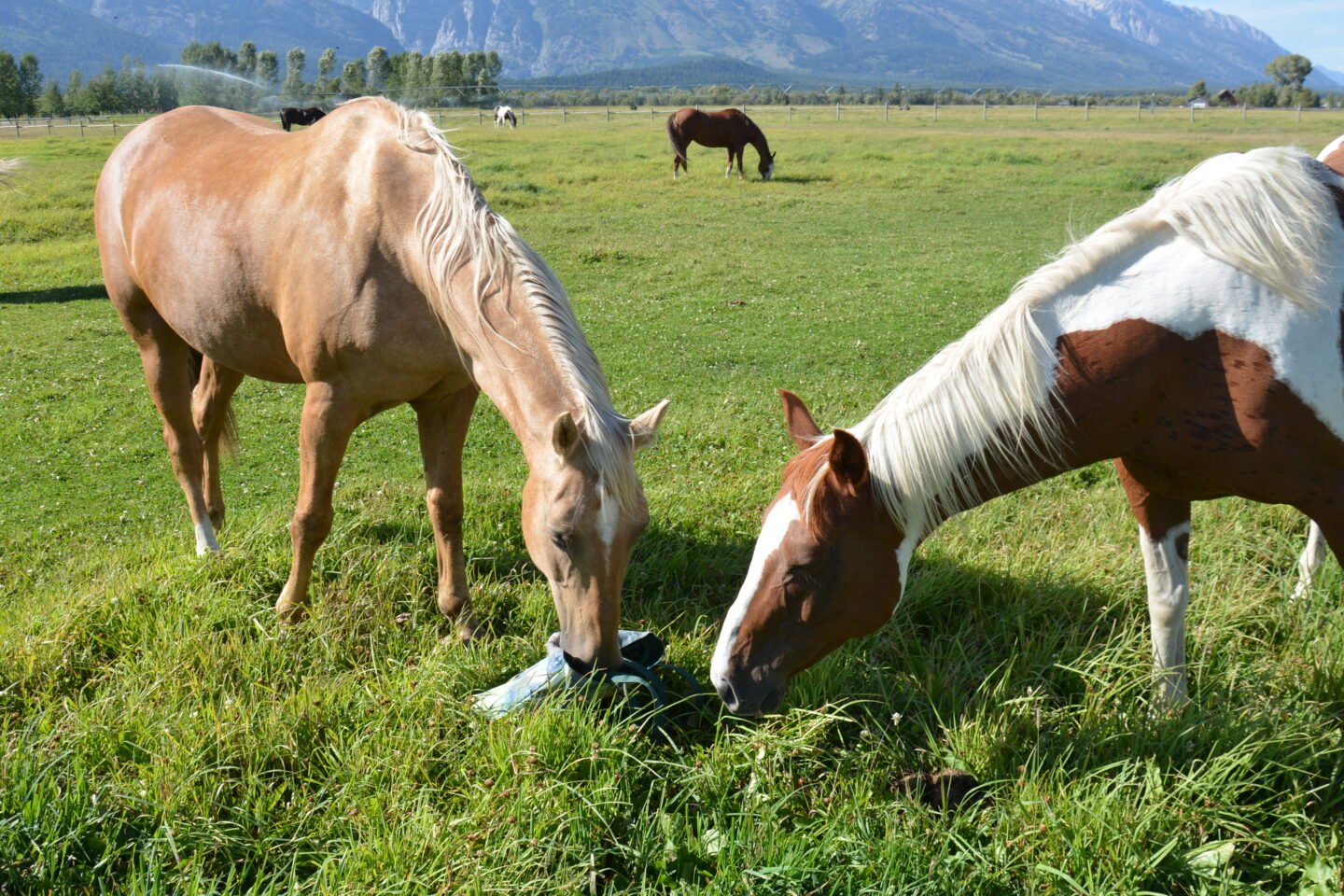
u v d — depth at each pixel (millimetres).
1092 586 4105
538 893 2508
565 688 3146
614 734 3014
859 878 2541
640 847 2660
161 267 4398
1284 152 3029
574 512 2918
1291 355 2791
